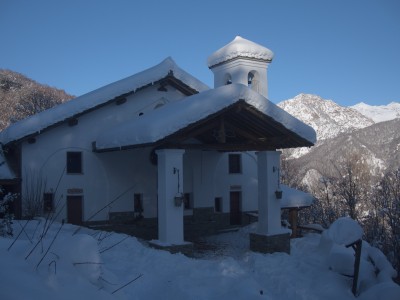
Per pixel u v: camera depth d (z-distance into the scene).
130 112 18.73
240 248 16.44
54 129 17.19
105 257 11.12
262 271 13.04
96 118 18.02
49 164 17.02
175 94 19.83
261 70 21.94
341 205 33.84
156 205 18.94
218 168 20.97
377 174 38.19
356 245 12.16
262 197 15.73
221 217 20.81
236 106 14.09
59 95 52.56
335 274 13.09
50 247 6.65
